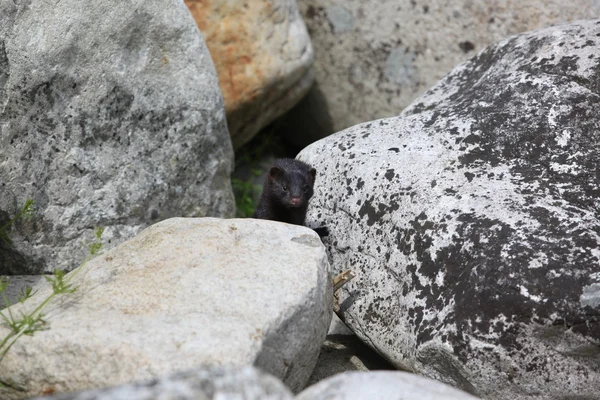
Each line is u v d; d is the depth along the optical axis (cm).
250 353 747
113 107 1172
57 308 845
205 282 858
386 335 975
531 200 942
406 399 636
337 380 683
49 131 1118
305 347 861
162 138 1227
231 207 1356
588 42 1128
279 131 1905
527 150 1034
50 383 767
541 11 1570
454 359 851
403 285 950
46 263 1141
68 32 1110
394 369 1045
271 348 796
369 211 1048
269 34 1559
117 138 1183
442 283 897
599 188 968
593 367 827
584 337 812
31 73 1084
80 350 759
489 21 1608
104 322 798
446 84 1291
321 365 1061
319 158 1197
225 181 1340
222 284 855
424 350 880
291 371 852
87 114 1148
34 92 1093
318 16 1730
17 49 1068
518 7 1585
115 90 1170
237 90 1570
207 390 551
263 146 1847
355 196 1077
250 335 764
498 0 1595
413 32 1664
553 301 816
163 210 1244
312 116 1803
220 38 1555
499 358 830
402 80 1689
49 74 1102
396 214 1004
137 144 1204
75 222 1157
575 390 828
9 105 1073
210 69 1269
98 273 913
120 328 781
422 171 1031
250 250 917
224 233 945
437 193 983
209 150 1292
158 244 939
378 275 1009
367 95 1723
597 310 809
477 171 1013
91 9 1128
